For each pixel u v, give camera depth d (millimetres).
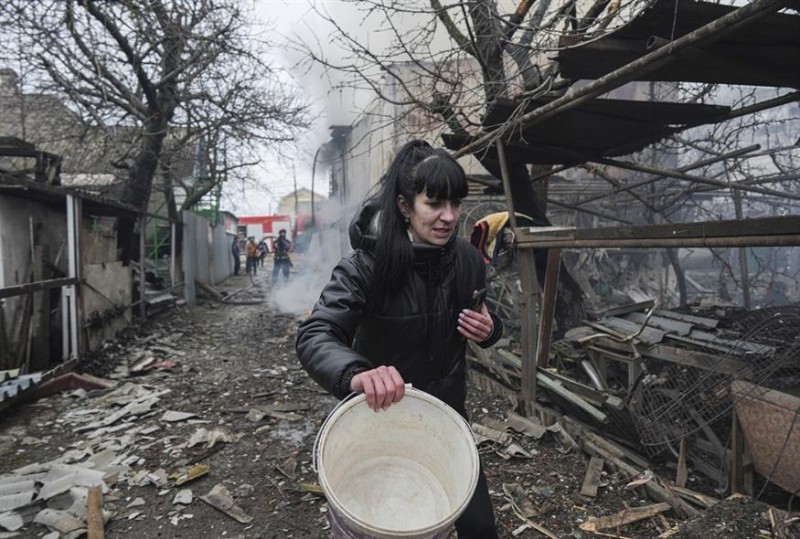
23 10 7215
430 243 1411
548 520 2596
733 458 2670
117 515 2752
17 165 8789
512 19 4805
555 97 3648
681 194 6863
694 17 2342
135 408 4422
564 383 3787
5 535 2520
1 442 3736
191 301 11969
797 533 2078
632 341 3422
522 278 3922
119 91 9211
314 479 3170
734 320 3760
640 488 2805
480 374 4895
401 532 940
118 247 8156
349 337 1386
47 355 5367
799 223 1989
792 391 2531
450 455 1222
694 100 5195
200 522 2701
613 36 2605
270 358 6641
